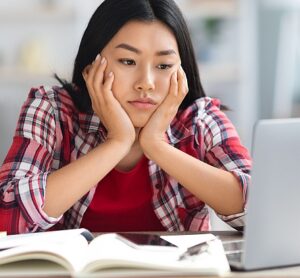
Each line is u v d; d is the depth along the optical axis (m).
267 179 1.18
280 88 5.41
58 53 5.15
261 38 5.50
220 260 1.20
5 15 5.11
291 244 1.23
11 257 1.18
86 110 1.86
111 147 1.68
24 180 1.59
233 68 5.09
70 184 1.60
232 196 1.69
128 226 1.86
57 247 1.22
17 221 1.56
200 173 1.69
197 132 1.89
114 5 1.69
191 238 1.42
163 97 1.72
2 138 2.96
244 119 5.24
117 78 1.70
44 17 5.15
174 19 1.70
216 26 5.09
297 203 1.21
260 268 1.20
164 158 1.70
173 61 1.71
